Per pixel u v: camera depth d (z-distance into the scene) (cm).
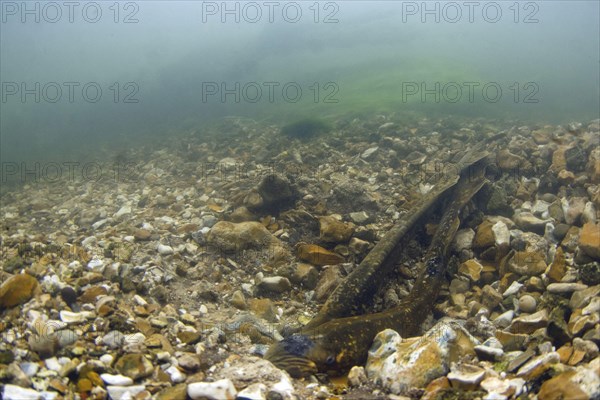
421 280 76
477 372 52
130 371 54
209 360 59
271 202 96
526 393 50
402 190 107
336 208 99
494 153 111
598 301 60
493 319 71
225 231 87
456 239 87
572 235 80
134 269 78
